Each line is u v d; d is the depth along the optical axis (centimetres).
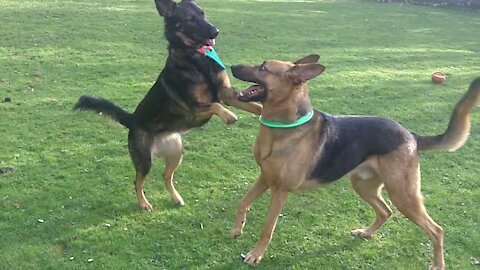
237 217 283
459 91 516
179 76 296
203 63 298
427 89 520
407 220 308
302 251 283
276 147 261
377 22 914
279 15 910
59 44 621
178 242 285
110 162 354
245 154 374
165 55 604
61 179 332
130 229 292
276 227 299
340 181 341
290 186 265
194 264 271
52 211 302
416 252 285
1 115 411
